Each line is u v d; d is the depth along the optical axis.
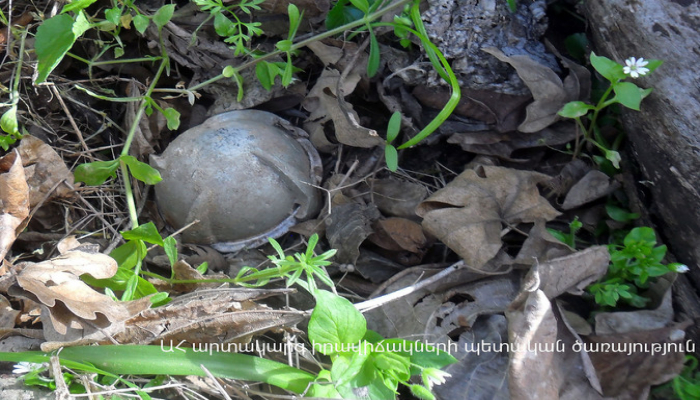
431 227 2.04
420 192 2.23
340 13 2.30
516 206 2.07
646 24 1.89
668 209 1.99
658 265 1.87
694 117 1.83
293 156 2.19
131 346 1.67
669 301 1.88
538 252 1.99
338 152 2.34
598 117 2.23
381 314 1.97
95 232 2.14
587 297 1.97
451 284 2.00
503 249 2.08
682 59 1.84
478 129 2.29
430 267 2.08
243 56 2.42
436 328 1.90
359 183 2.28
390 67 2.34
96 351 1.67
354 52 2.34
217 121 2.27
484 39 2.22
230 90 2.42
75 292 1.67
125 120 2.40
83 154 2.28
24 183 1.86
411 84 2.32
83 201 2.19
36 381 1.67
